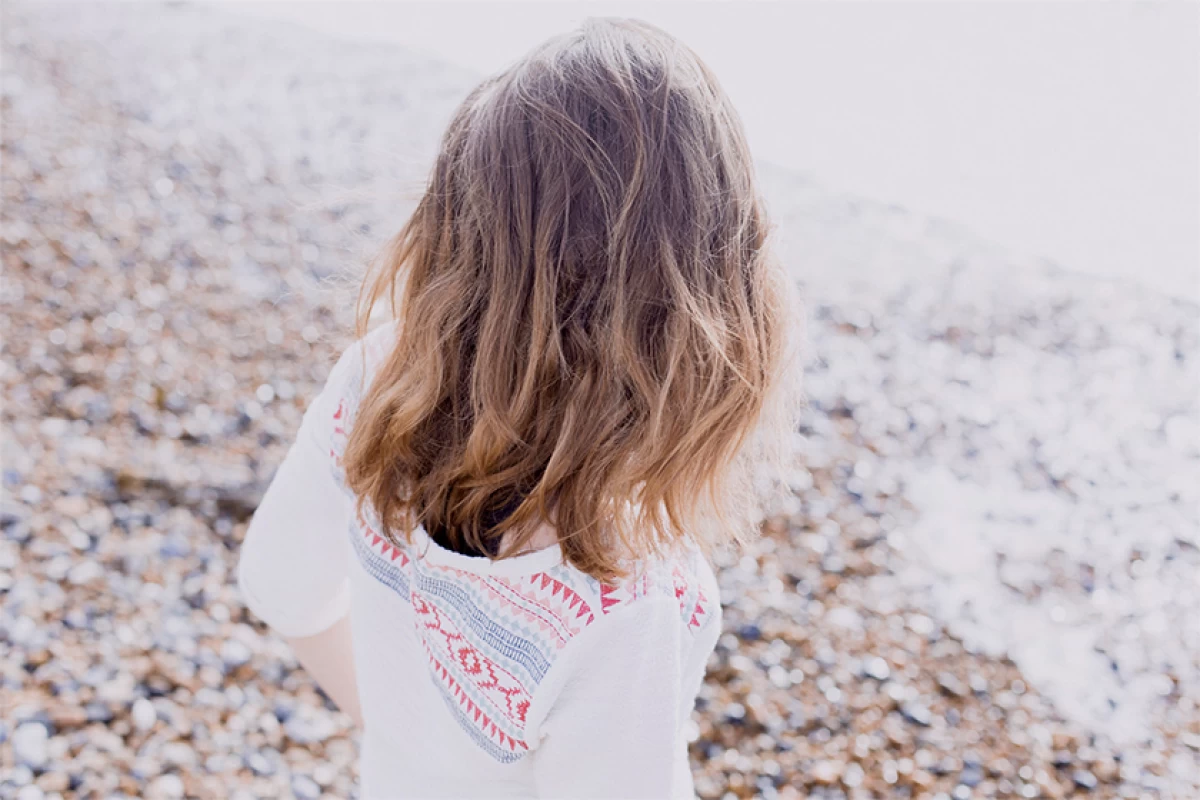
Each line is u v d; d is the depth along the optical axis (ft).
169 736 8.64
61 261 16.42
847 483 14.29
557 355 2.84
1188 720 10.75
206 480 11.92
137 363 14.21
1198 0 42.57
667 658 2.83
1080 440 16.01
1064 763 10.09
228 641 9.82
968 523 13.76
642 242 2.79
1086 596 12.55
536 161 2.79
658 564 2.90
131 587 10.13
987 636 11.71
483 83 3.06
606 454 2.82
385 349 3.44
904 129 30.86
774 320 3.18
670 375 2.81
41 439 11.98
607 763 2.86
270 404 14.08
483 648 2.95
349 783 8.74
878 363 17.72
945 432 15.90
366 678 3.63
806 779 9.64
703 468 3.00
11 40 27.09
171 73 27.66
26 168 19.47
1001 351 18.58
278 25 34.12
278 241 19.01
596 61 2.81
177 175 21.04
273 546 3.80
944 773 9.86
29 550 10.17
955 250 22.74
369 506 3.28
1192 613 12.35
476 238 2.94
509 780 3.28
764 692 10.59
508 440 2.88
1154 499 14.61
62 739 8.29
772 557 12.61
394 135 25.57
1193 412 16.88
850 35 39.81
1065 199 26.22
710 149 2.85
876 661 11.16
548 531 2.91
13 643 9.07
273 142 24.07
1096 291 21.08
